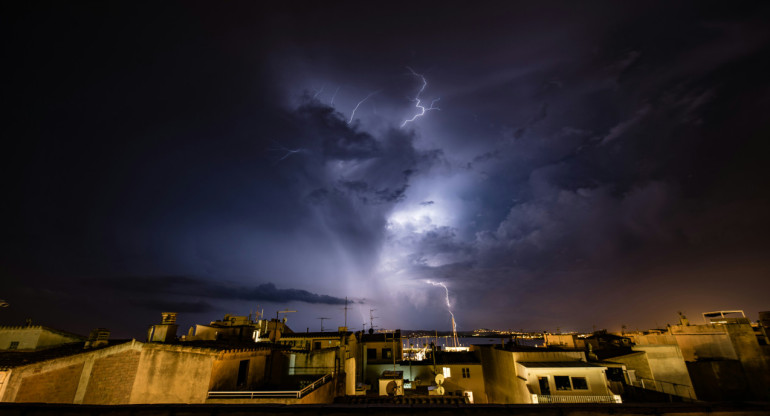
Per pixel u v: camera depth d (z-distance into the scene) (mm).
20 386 13250
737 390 25719
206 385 16297
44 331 23172
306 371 23516
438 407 7223
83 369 15164
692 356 29375
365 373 47000
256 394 16078
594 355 26672
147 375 15852
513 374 25484
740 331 26984
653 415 7074
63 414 7230
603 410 7137
